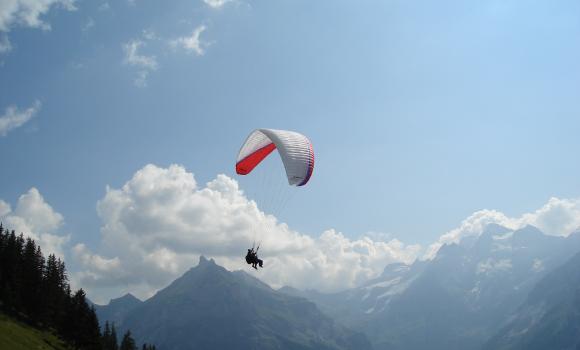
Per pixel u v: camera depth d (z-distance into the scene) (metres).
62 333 131.38
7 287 132.12
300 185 57.31
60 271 159.00
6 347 99.00
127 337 165.88
